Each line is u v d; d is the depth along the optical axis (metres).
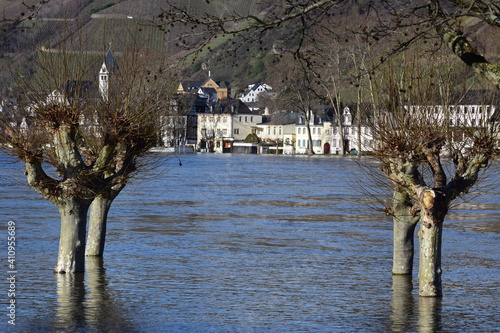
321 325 42.69
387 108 48.06
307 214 107.25
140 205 118.44
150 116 54.28
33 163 52.03
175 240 77.50
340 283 55.12
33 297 48.09
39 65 50.91
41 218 95.31
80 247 56.16
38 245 71.25
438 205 47.66
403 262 58.19
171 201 126.88
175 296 49.81
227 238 79.81
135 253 67.69
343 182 186.12
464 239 81.44
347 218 102.12
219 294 50.72
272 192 151.50
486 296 50.81
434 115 47.31
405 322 43.50
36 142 52.38
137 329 41.00
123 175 55.22
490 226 93.88
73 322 42.19
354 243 77.19
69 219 55.12
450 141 48.22
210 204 122.19
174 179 194.88
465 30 40.09
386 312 45.88
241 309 46.38
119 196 136.75
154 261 63.47
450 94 47.41
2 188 146.50
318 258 66.94
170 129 60.06
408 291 52.12
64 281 53.25
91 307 45.94
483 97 47.34
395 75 47.44
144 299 48.56
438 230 49.06
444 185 47.81
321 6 35.78
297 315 44.97
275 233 84.94
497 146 47.09
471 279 57.34
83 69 52.47
